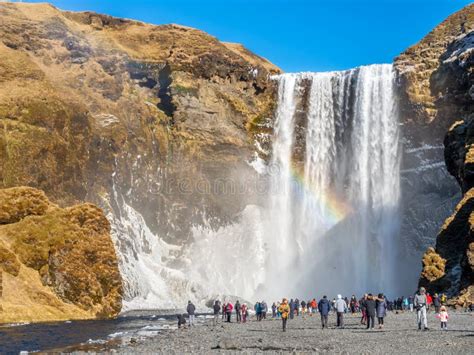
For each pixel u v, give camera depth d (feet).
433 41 386.73
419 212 351.46
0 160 261.44
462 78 342.44
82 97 338.54
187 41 407.23
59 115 293.84
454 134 278.67
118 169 325.21
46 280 209.56
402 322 148.87
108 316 219.61
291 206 384.68
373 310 126.62
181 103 378.32
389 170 369.50
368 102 383.04
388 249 357.20
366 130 380.99
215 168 371.35
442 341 95.30
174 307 286.87
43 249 212.23
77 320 195.21
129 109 353.10
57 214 222.69
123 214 319.68
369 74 385.29
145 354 87.25
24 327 162.61
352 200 378.94
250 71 405.39
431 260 229.45
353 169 381.81
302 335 117.60
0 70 302.25
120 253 288.10
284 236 376.27
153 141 357.41
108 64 372.17
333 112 393.91
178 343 107.96
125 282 278.67
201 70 392.47
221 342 98.32
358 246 367.04
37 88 302.66
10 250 202.08
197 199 359.05
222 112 386.52
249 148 384.88
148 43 414.82
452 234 233.35
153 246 331.77
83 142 304.30
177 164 363.56
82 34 388.16
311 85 401.49
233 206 368.68
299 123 399.44
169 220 347.15
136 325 171.53
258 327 150.20
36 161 275.18
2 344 117.19
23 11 379.35
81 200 294.05
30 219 215.92
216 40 421.18
